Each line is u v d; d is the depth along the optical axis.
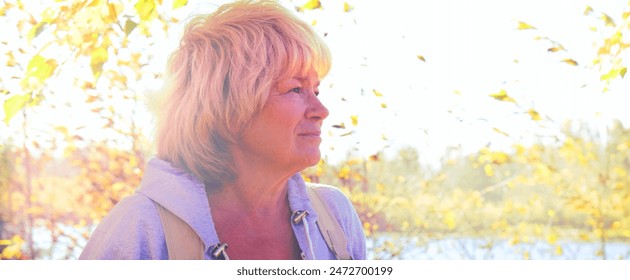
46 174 4.49
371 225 4.55
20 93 1.91
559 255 5.07
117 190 4.07
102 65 2.13
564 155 5.10
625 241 5.52
